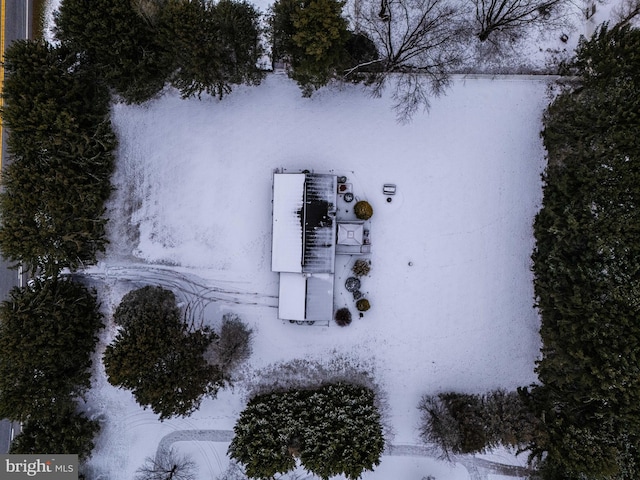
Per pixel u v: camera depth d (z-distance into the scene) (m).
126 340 23.72
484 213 27.42
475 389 27.39
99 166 25.75
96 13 22.27
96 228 25.84
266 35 25.66
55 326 24.47
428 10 25.27
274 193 26.27
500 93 27.19
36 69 23.23
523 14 25.08
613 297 21.66
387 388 27.53
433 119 27.36
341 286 27.62
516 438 24.73
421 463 27.45
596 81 23.38
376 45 26.89
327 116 27.55
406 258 27.55
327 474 24.00
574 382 23.56
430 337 27.53
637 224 21.52
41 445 25.09
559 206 24.05
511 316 27.41
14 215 23.73
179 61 24.16
